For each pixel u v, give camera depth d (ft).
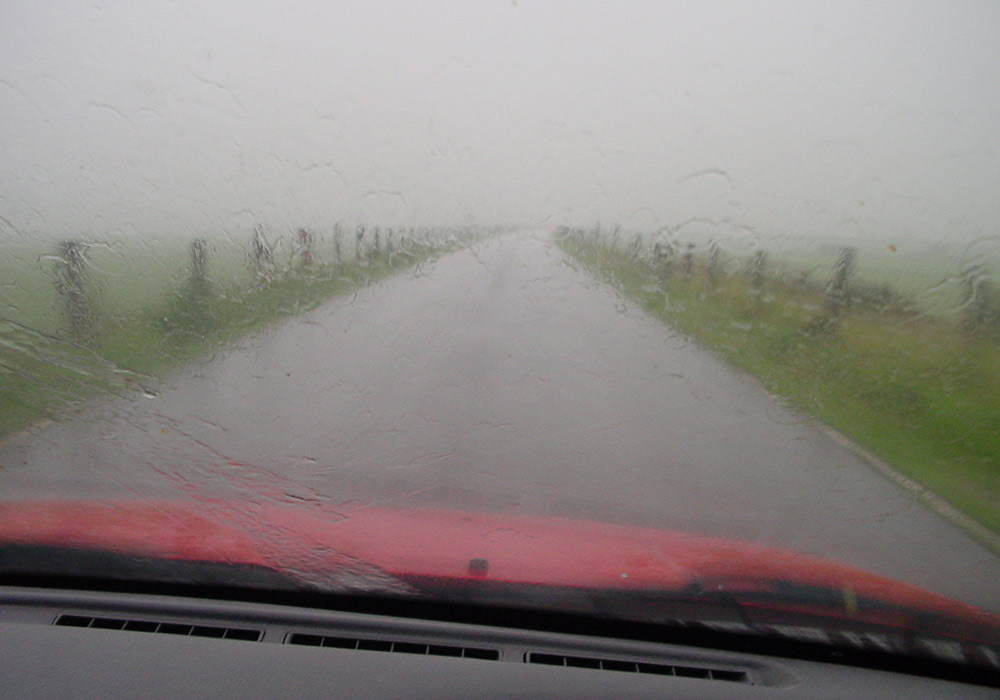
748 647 6.91
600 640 6.85
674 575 7.86
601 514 11.20
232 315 22.18
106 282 20.04
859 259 20.66
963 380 18.85
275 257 24.26
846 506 12.53
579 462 14.53
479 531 9.23
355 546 8.25
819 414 18.06
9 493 9.78
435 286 32.91
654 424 17.22
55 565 7.29
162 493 10.08
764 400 19.29
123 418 13.79
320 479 12.03
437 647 6.63
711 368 22.18
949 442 16.21
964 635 6.88
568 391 20.01
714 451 15.60
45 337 16.48
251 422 15.17
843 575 7.98
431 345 24.30
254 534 8.43
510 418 17.54
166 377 17.12
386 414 17.25
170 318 20.51
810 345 21.29
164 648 6.29
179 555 7.61
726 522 11.34
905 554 10.63
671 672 6.54
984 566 10.21
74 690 5.73
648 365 22.41
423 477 12.85
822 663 6.77
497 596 7.29
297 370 20.51
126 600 6.94
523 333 26.12
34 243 19.43
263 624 6.76
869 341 20.42
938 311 19.62
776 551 8.81
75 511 8.97
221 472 11.52
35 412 13.25
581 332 26.11
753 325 22.71
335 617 6.87
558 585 7.41
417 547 8.38
